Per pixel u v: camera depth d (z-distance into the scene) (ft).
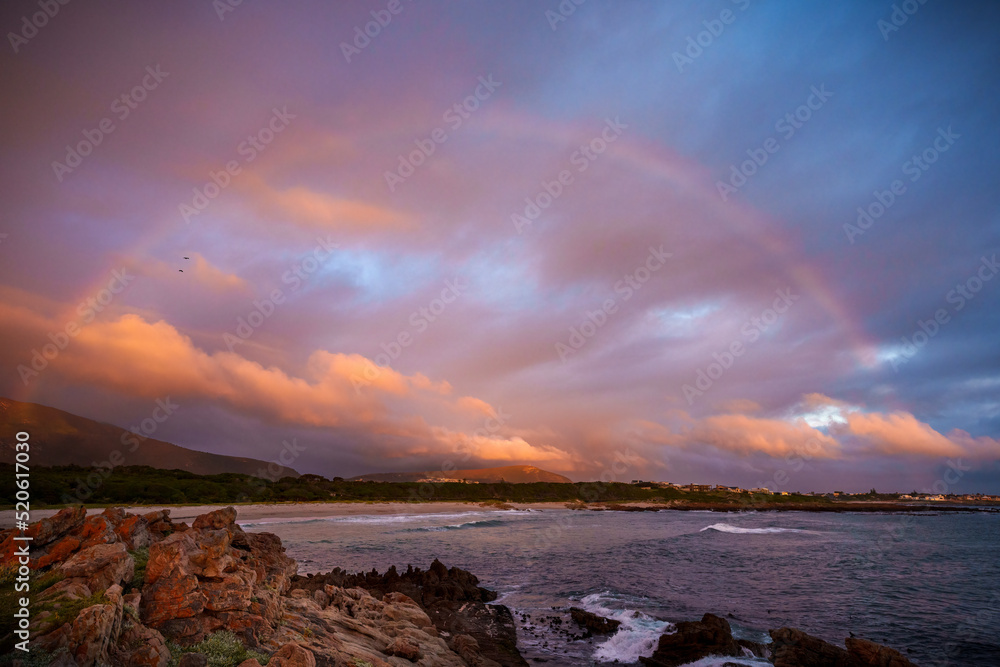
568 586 124.26
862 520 447.83
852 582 136.67
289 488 355.36
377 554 163.63
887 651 65.16
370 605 73.97
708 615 85.56
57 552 45.91
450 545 192.54
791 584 132.46
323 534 211.82
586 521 366.02
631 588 122.52
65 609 34.22
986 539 262.88
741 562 169.17
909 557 188.75
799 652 68.28
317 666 42.11
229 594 44.21
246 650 39.63
